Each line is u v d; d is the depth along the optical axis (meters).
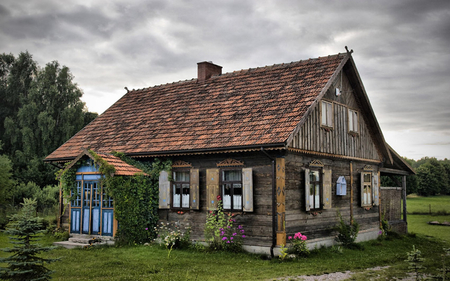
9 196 28.48
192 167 17.95
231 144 16.12
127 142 20.44
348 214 19.97
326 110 18.69
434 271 13.77
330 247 17.88
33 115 43.53
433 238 24.44
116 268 13.31
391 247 19.73
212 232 16.95
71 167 18.91
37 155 43.56
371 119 22.17
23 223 9.86
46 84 45.03
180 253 15.94
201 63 23.62
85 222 18.53
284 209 15.57
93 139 22.34
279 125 16.17
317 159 17.95
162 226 18.03
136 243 17.86
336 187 19.08
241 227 16.33
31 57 48.12
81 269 13.11
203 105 20.78
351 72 20.33
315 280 11.99
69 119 45.25
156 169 18.78
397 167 25.81
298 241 15.66
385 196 24.52
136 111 23.64
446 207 53.78
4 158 29.17
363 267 14.19
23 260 9.61
